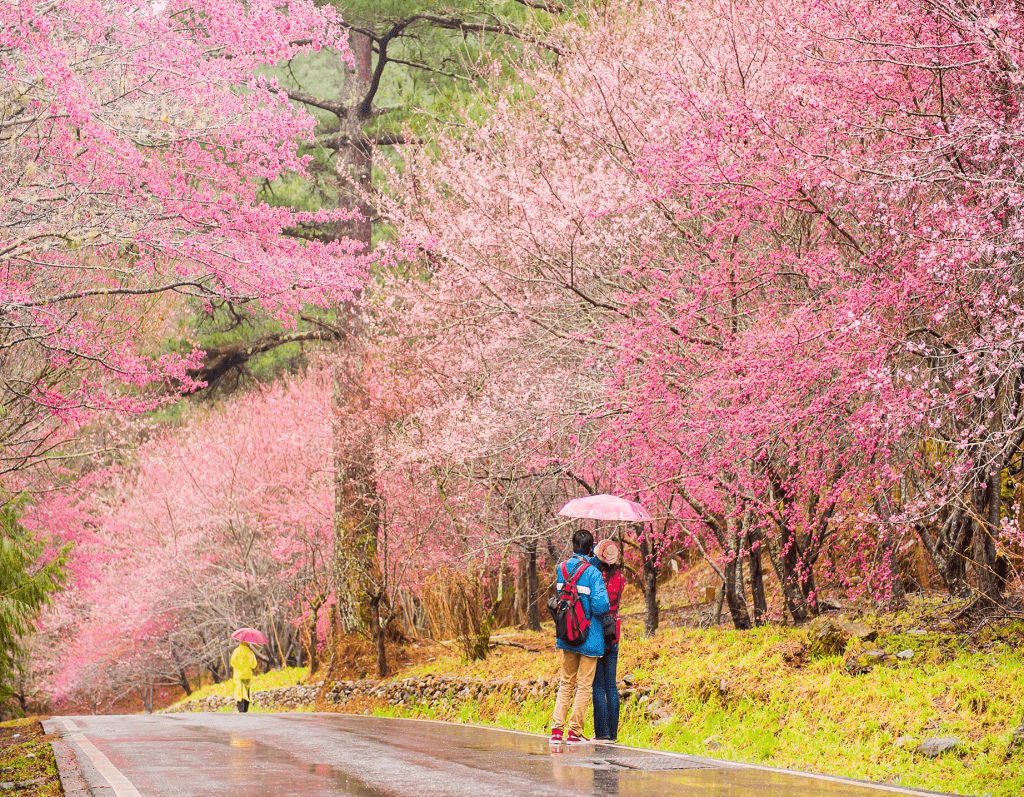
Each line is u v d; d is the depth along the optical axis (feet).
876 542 35.96
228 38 37.24
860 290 30.09
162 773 25.46
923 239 29.53
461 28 75.56
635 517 34.30
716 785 21.71
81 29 35.50
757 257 38.24
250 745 32.83
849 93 32.65
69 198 35.27
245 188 42.14
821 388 33.09
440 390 59.11
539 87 47.60
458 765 25.86
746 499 39.17
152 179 36.96
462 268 46.44
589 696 31.32
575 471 48.21
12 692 83.56
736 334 36.29
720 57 39.42
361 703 61.67
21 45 31.60
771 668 35.32
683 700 35.76
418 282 54.13
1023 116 27.76
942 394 30.42
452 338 55.47
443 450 53.16
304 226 80.28
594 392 42.01
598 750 29.48
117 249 41.70
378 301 61.26
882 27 30.96
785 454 36.81
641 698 37.35
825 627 36.19
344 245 46.57
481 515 62.75
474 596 57.72
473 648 56.90
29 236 32.58
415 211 53.62
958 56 30.12
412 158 56.49
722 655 38.34
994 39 25.72
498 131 51.01
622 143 40.60
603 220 43.60
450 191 56.75
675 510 48.08
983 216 27.61
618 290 42.98
